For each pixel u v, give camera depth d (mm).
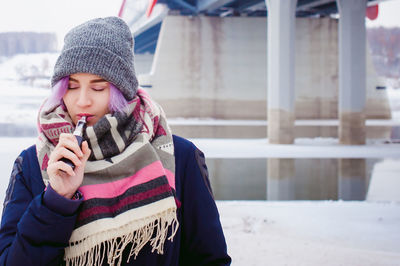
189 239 1158
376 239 4742
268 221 5473
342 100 16578
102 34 1026
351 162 11336
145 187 974
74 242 930
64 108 1085
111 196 968
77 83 1041
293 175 9305
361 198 7098
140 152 1005
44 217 861
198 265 1161
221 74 30469
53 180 880
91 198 946
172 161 1103
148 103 1135
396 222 5484
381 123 28922
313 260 3906
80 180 912
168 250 1066
